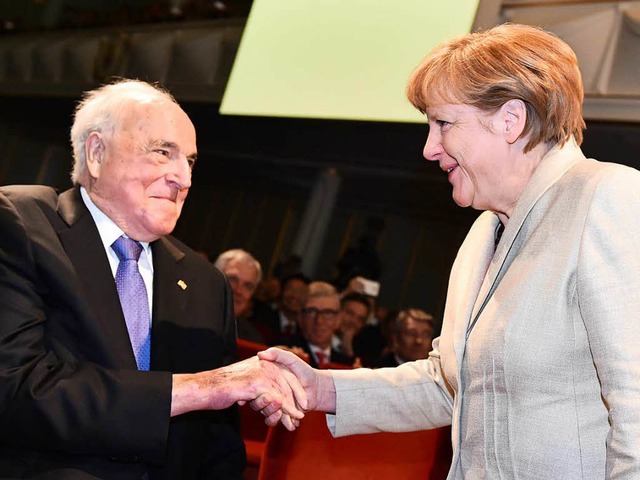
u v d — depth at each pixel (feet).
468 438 5.19
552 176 5.19
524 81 5.15
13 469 5.67
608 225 4.66
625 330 4.40
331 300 16.76
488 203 5.55
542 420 4.81
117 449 5.57
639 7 18.15
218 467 6.79
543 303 4.83
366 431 6.57
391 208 37.76
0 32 39.11
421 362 6.79
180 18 32.01
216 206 44.32
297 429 7.23
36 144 45.52
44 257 5.94
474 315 5.32
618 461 4.22
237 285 15.99
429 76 5.43
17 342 5.66
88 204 6.46
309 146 32.58
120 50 32.42
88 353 5.93
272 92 22.33
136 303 6.38
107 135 6.36
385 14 20.58
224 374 5.99
